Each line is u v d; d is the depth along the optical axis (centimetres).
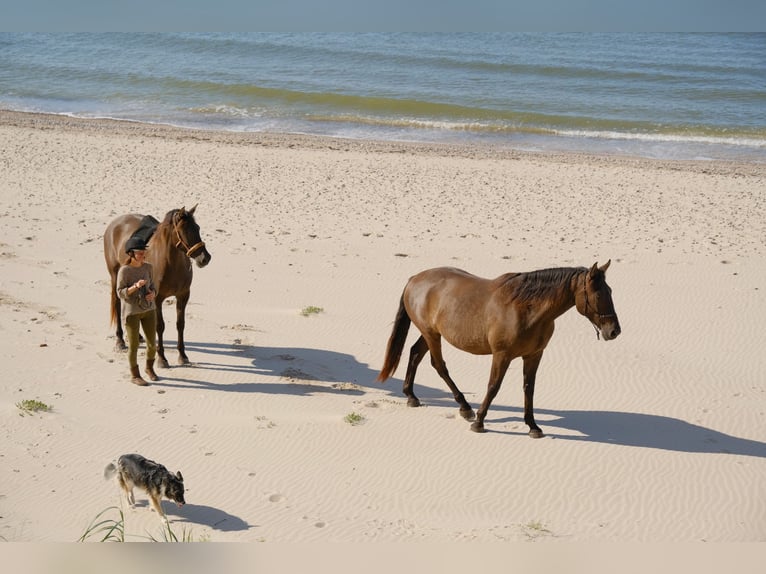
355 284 1734
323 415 1108
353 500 883
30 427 1020
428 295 1077
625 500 897
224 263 1856
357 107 4734
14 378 1172
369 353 1376
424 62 7038
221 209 2361
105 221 2166
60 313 1478
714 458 1003
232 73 6081
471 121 4347
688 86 5650
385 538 783
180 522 815
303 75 6044
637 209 2455
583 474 957
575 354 1366
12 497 852
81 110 4600
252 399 1152
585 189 2738
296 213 2336
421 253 1961
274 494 886
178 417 1082
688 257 1933
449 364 1331
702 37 12394
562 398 1200
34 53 7906
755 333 1464
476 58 7431
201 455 975
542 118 4406
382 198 2548
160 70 6272
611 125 4269
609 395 1210
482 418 1060
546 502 891
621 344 1411
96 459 953
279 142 3588
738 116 4534
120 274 1140
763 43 10575
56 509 836
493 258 1920
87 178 2705
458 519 845
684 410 1156
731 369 1310
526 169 3075
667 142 3881
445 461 985
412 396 1153
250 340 1412
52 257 1823
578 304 970
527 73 6384
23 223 2098
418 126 4253
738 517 861
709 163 3334
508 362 1023
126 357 1294
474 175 2939
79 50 8250
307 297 1652
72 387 1160
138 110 4641
